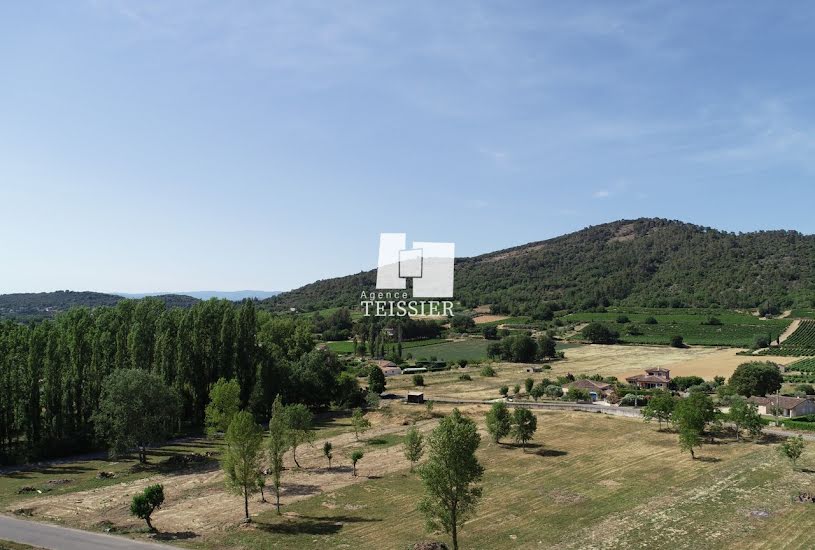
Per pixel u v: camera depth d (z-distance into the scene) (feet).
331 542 158.61
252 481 181.57
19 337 283.79
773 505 184.96
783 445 245.65
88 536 159.53
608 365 615.57
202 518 180.14
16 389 266.57
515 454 262.47
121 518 179.52
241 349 365.61
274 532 166.81
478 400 422.82
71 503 195.00
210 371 353.31
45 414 271.49
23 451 262.47
